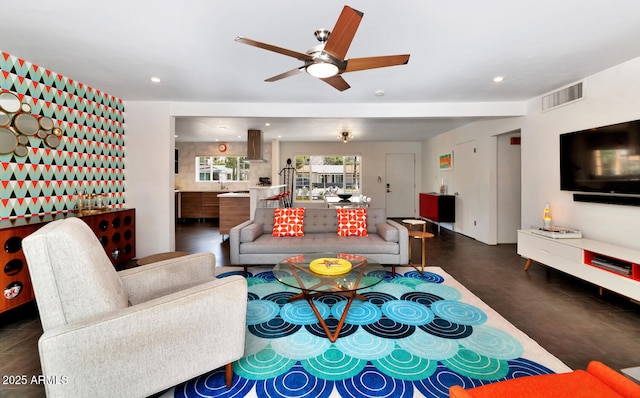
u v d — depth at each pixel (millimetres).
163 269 1913
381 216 3969
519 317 2342
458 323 2240
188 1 1849
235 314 1479
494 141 5023
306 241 3441
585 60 2750
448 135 6680
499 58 2715
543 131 3814
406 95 3867
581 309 2484
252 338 2039
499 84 3430
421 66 2898
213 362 1432
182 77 3188
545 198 3785
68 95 3227
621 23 2115
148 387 1271
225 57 2686
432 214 6629
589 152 3061
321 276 2318
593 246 2770
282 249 3320
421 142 8594
